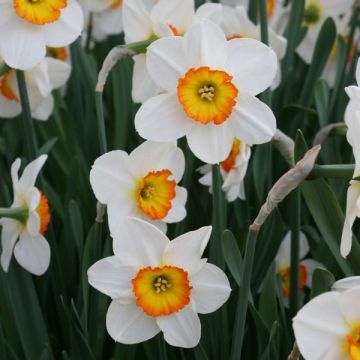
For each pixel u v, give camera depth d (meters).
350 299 0.72
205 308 0.79
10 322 0.90
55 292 0.93
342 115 1.03
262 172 0.95
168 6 0.89
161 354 0.83
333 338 0.72
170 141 0.82
